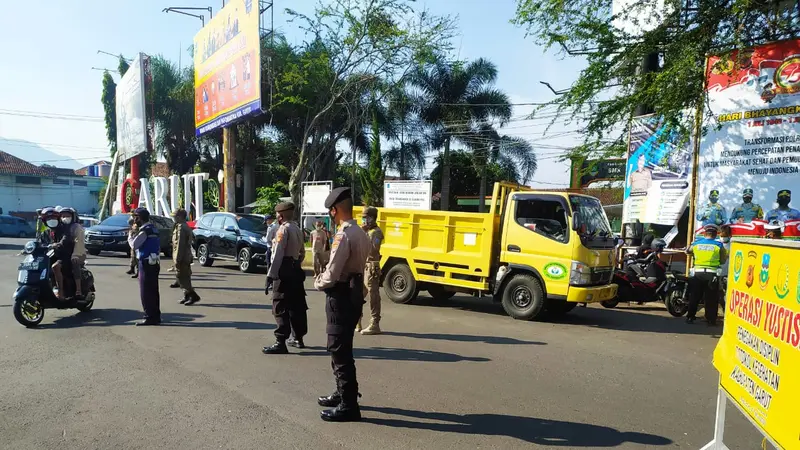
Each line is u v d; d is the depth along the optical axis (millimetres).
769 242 3316
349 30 22922
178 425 4324
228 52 23672
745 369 3572
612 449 4082
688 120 11117
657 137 12125
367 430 4305
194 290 10695
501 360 6559
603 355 6996
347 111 26438
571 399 5203
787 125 9805
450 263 10148
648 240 11469
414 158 30297
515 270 9547
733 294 3910
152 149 31500
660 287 10367
